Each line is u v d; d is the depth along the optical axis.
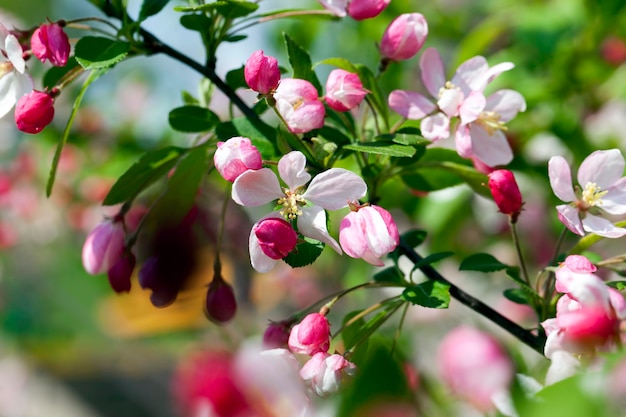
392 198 0.78
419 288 0.55
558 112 0.78
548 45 0.79
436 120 0.59
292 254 0.54
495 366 0.49
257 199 0.54
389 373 0.47
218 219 0.76
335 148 0.56
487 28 0.82
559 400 0.47
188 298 0.64
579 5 0.80
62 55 0.58
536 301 0.57
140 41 0.61
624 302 0.52
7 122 1.14
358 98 0.56
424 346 0.73
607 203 0.56
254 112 0.60
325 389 0.52
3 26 0.59
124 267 0.61
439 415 0.51
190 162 0.61
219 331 0.60
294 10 0.62
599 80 0.80
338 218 0.78
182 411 0.48
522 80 0.80
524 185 0.78
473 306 0.57
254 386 0.48
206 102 0.63
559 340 0.51
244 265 0.81
